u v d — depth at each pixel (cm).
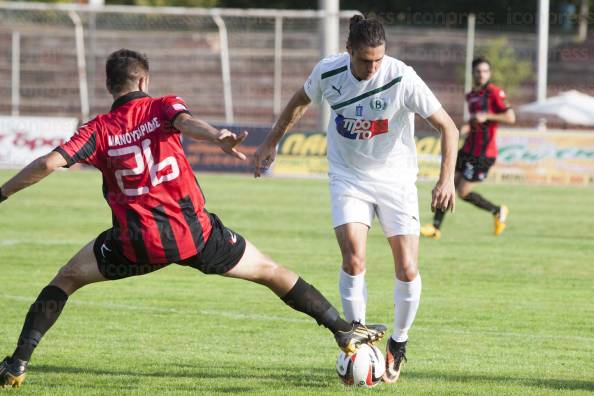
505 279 3381
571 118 7425
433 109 1883
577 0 11806
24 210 5275
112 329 2509
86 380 1980
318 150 7544
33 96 9738
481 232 4719
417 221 2000
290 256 3847
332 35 7912
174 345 2336
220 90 9981
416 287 1978
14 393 1861
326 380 2008
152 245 1714
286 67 10119
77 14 9269
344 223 1970
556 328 2591
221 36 8875
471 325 2619
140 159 1698
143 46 10244
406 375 2072
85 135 1700
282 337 2442
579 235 4622
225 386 1942
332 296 3030
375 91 1888
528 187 7025
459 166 4512
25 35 10125
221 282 3266
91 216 5069
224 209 5453
